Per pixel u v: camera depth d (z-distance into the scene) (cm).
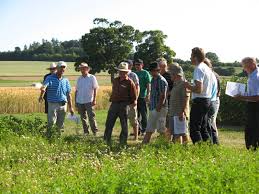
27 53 13138
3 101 3334
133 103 1520
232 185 750
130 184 704
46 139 1405
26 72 10019
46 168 1038
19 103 3378
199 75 1233
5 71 10175
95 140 1430
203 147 1150
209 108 1277
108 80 8119
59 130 1500
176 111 1326
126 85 1512
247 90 1353
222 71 6131
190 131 1264
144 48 7675
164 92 1423
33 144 1322
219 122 2573
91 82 1786
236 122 2534
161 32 7694
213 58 6166
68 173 966
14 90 3522
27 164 1089
